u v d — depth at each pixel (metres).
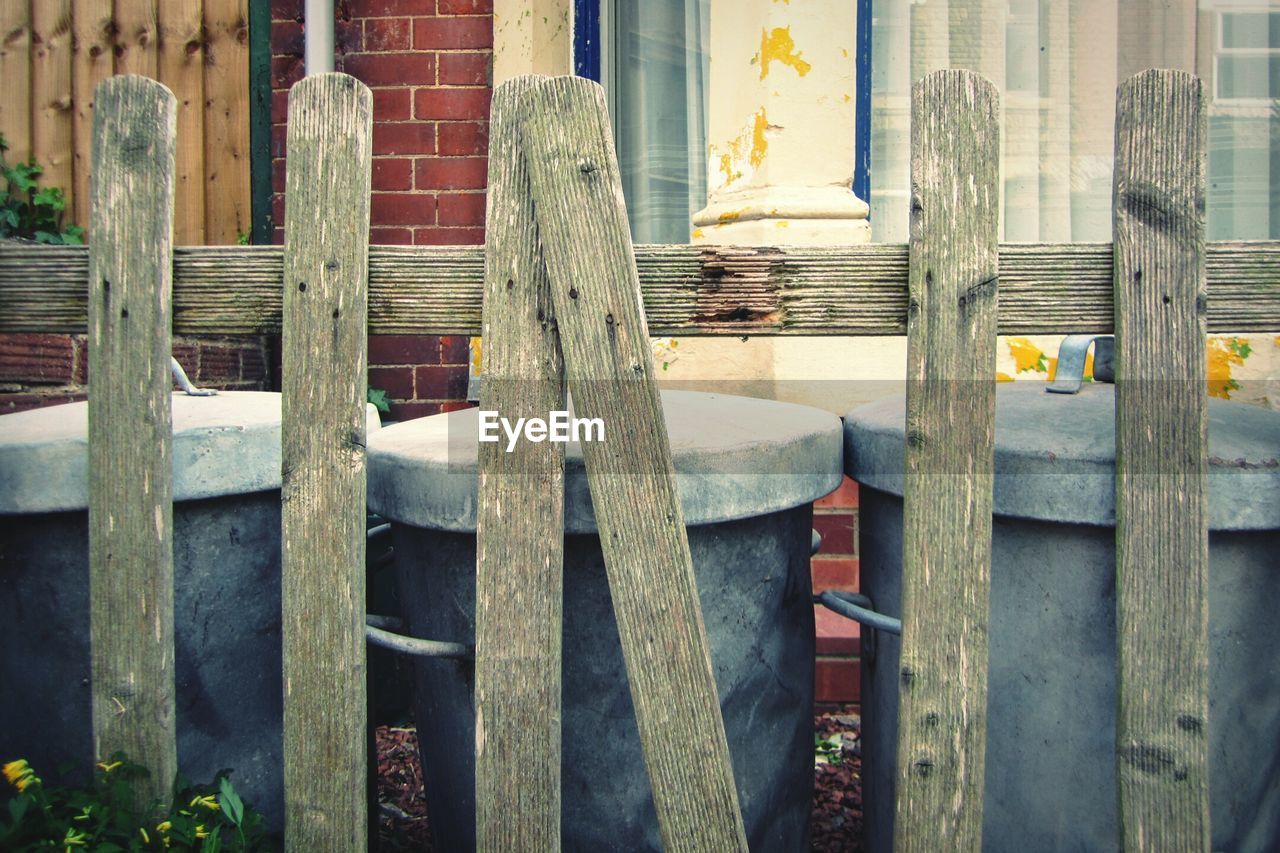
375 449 1.50
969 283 1.24
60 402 2.29
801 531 1.61
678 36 2.98
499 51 2.88
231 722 1.63
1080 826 1.39
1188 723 1.23
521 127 1.27
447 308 1.31
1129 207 1.24
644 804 1.44
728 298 1.30
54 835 1.27
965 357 1.24
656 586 1.25
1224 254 1.25
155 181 1.31
